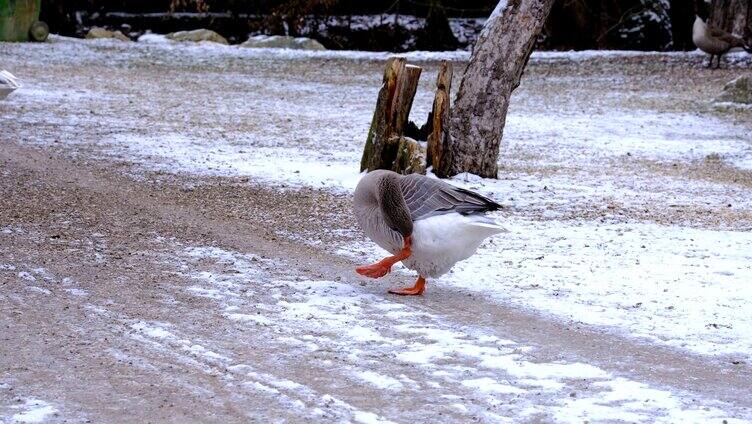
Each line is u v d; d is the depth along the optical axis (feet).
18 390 22.45
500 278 33.99
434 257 29.86
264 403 22.15
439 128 53.36
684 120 82.99
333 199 47.65
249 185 50.34
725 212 47.44
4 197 44.47
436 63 120.78
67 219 40.91
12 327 26.81
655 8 145.38
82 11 157.58
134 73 102.68
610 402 22.61
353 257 37.04
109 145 61.11
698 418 21.68
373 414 21.57
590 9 144.15
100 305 29.19
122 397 22.29
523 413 21.81
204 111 79.82
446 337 27.07
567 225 43.24
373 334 27.14
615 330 28.30
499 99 53.83
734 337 27.78
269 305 29.73
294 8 142.92
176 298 30.22
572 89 100.32
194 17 156.66
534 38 53.88
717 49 112.37
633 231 42.14
